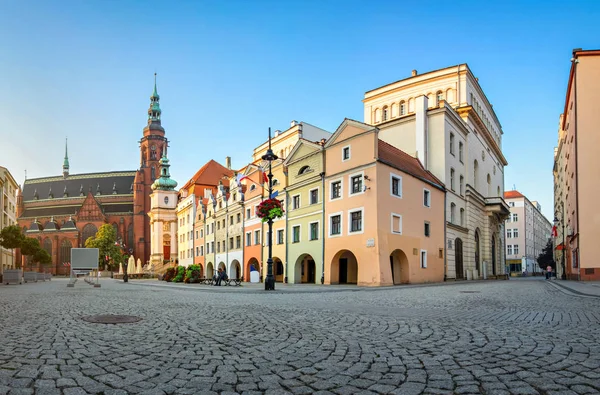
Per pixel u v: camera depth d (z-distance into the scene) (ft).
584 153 119.14
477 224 172.24
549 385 16.83
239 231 187.93
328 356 22.07
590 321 33.68
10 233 175.01
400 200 118.11
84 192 563.07
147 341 26.20
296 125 188.96
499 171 232.12
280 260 149.59
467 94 170.81
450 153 149.38
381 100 189.37
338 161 123.54
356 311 42.39
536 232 437.58
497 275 188.34
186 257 277.64
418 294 68.28
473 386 16.81
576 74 121.19
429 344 24.95
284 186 149.69
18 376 18.22
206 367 19.86
